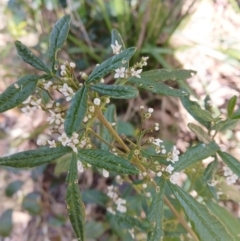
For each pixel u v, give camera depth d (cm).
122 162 15
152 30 40
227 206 35
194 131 18
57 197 39
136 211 28
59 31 16
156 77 19
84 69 42
